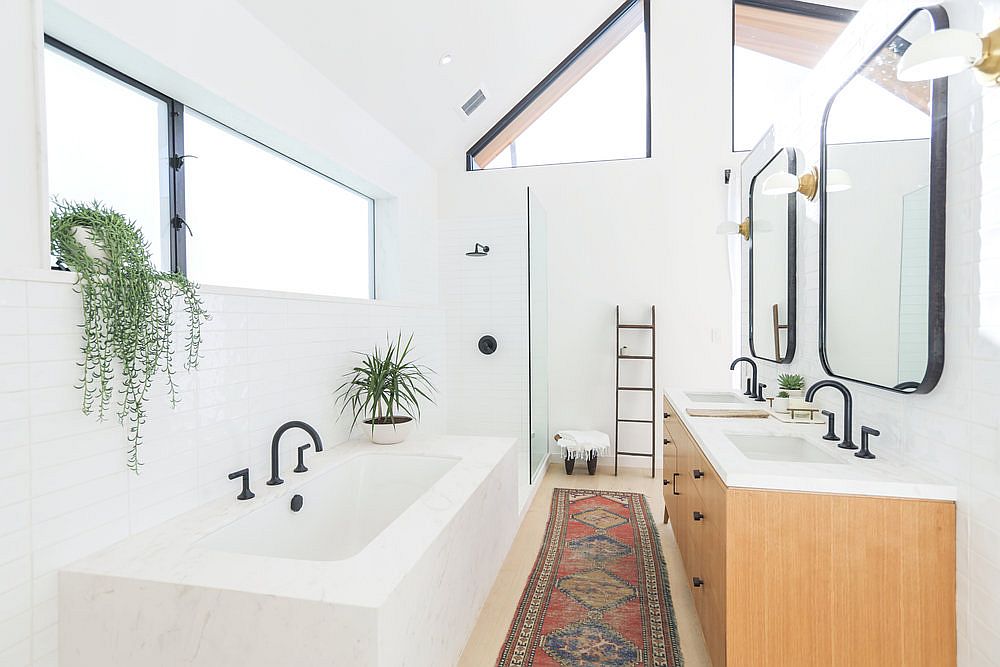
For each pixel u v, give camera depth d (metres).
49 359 1.44
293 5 2.55
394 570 1.50
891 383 1.79
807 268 2.64
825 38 4.25
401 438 3.03
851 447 1.96
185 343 1.92
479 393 5.05
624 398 4.86
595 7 4.47
